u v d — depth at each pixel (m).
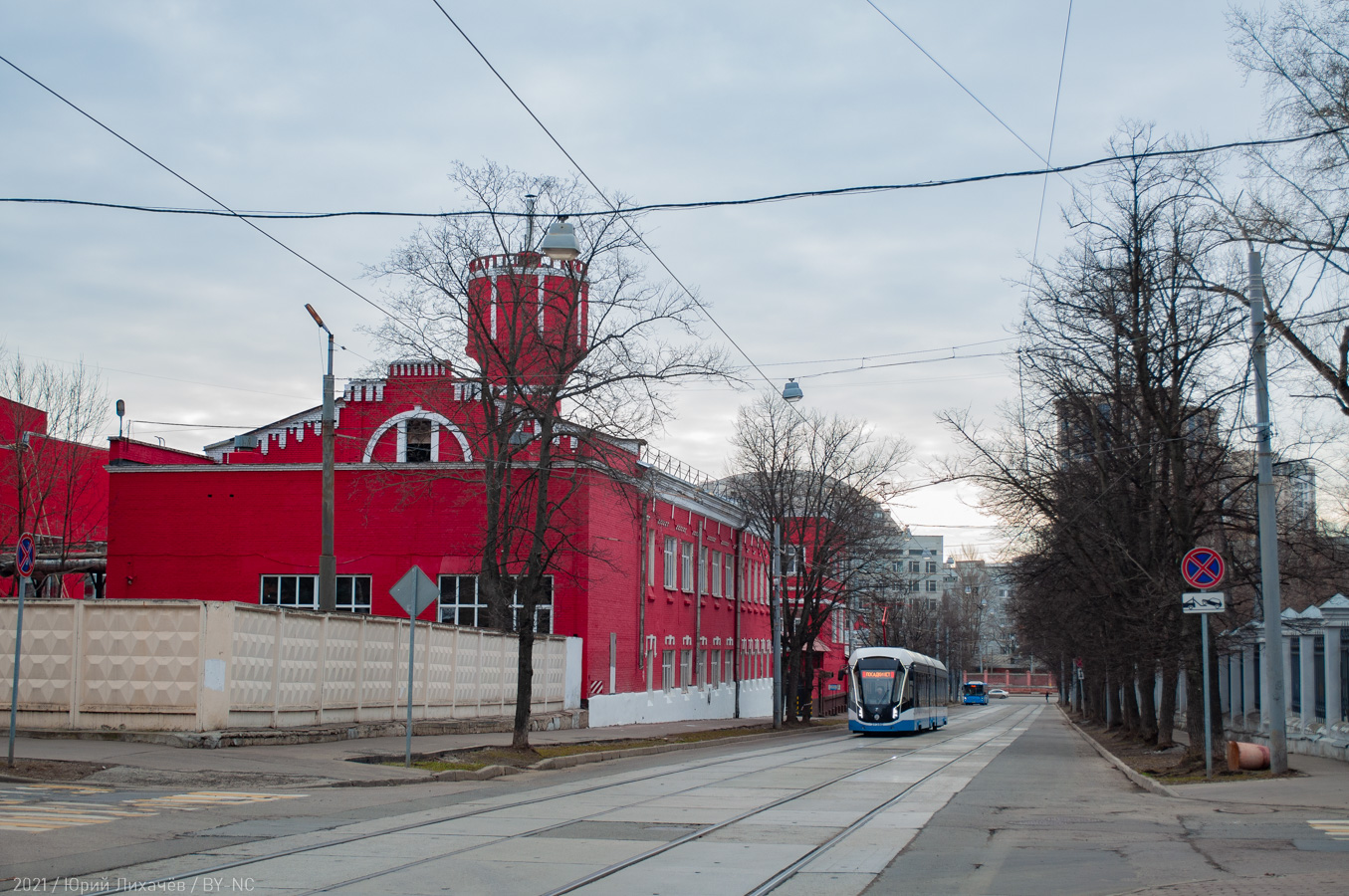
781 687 48.66
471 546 38.31
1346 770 20.14
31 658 19.55
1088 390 27.62
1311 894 8.17
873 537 51.69
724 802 15.68
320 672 22.88
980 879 9.46
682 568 50.59
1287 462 23.41
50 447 41.44
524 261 29.52
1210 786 17.59
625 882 9.24
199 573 39.75
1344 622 24.12
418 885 8.90
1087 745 38.50
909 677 45.41
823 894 8.84
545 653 35.50
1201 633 21.91
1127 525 28.86
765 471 51.16
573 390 26.61
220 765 17.28
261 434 45.59
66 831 10.97
